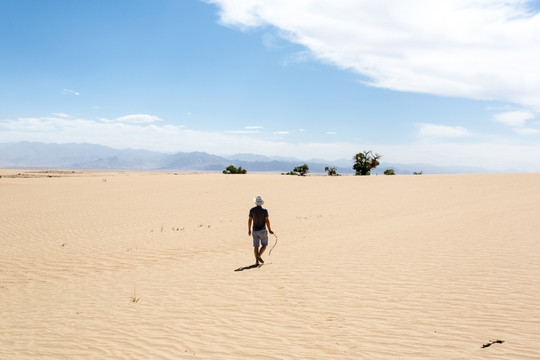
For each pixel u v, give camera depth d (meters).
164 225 17.38
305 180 41.00
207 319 6.01
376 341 4.72
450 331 4.85
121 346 5.17
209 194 30.12
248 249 12.14
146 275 9.46
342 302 6.30
